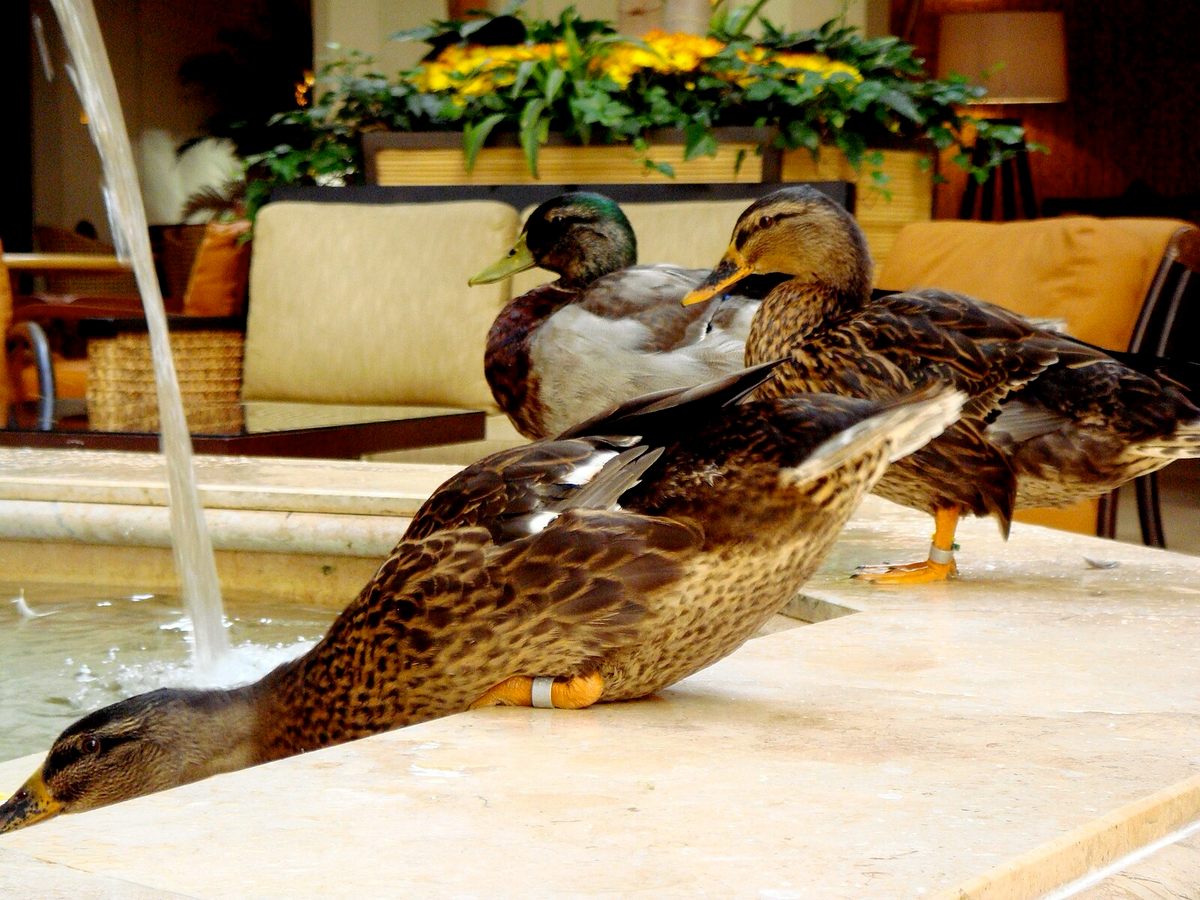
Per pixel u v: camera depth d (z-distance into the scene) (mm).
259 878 1030
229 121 18172
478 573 1444
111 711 1576
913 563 2406
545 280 5602
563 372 3324
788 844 1108
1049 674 1725
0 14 17422
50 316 7789
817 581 2326
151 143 19312
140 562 2857
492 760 1337
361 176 6750
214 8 19578
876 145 5832
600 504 1422
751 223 2664
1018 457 2355
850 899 996
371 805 1202
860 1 8281
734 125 5605
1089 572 2408
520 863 1065
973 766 1334
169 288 14094
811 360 2254
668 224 5152
